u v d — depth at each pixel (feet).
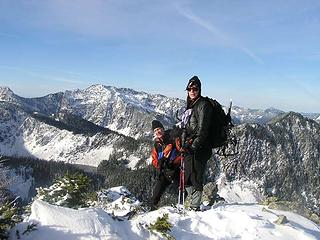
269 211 12.61
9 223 8.79
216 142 13.34
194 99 13.42
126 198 16.99
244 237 10.47
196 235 10.16
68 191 13.03
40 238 8.60
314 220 13.74
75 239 8.68
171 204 13.94
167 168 13.75
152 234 9.61
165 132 14.14
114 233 9.03
